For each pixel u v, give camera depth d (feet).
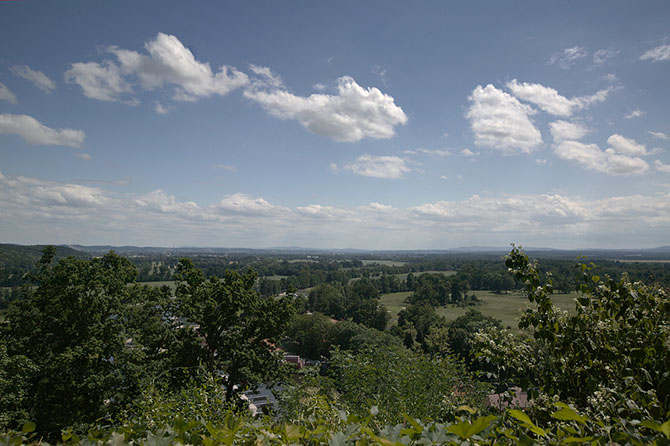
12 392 47.93
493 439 5.82
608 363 13.14
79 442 6.85
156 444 6.24
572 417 5.54
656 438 4.93
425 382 22.48
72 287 57.72
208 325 64.44
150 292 64.39
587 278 14.34
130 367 51.60
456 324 144.36
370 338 158.30
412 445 5.33
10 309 56.59
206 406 16.97
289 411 18.69
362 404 21.58
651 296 13.38
